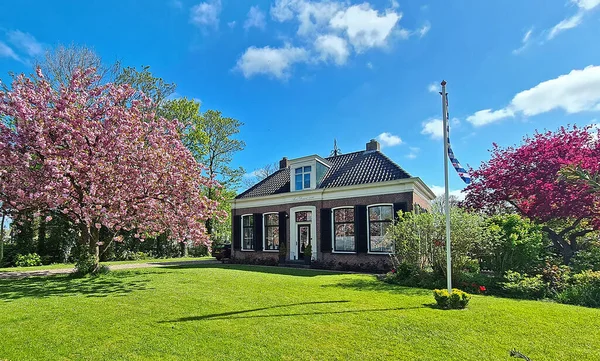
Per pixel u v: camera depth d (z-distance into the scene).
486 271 10.65
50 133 9.47
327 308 6.38
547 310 6.15
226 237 31.73
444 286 8.97
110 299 7.30
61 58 19.00
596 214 10.41
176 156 11.02
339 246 16.09
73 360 3.96
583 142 11.44
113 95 10.48
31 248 18.77
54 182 8.69
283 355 4.05
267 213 19.22
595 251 10.30
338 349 4.23
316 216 16.97
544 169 11.47
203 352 4.16
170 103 23.81
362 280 10.45
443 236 9.38
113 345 4.42
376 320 5.49
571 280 8.26
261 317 5.74
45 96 9.67
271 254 18.69
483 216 11.12
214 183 11.99
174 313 6.05
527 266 9.45
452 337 4.64
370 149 18.45
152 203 9.95
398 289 8.66
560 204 10.84
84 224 10.66
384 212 14.91
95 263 11.50
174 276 11.10
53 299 7.34
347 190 15.96
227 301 7.04
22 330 5.09
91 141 9.51
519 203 12.76
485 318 5.57
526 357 3.70
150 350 4.24
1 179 9.22
